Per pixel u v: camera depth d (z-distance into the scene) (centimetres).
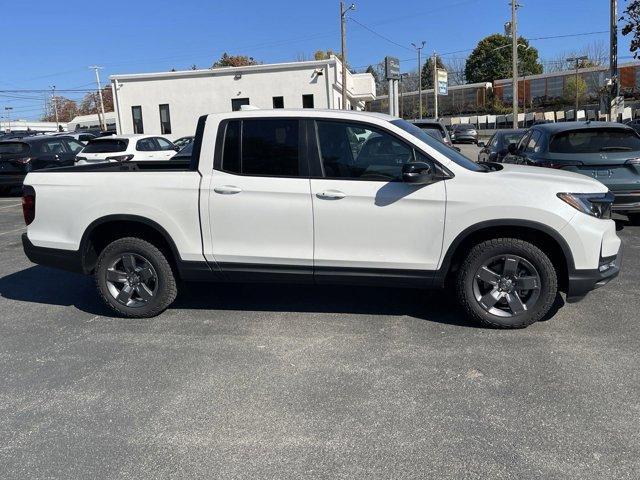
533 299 470
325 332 489
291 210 480
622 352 432
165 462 312
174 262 529
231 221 492
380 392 382
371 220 471
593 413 348
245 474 299
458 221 461
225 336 487
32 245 539
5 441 337
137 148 1652
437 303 553
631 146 796
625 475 290
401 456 311
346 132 479
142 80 3306
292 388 391
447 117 7012
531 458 306
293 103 3158
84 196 519
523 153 912
